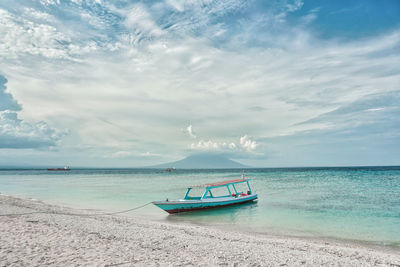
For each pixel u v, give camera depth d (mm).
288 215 22000
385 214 22125
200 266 8133
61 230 12156
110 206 26859
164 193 39531
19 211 17656
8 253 8188
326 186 49000
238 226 18062
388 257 10906
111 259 8164
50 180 76562
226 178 83750
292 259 9680
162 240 11633
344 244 13648
